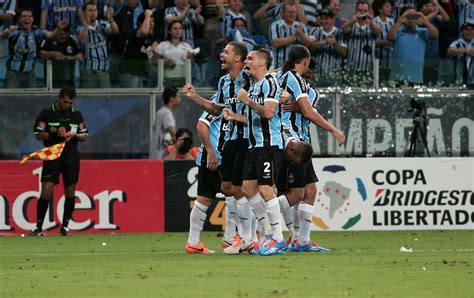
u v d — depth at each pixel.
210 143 34.19
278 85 31.94
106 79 55.12
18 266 29.78
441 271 27.08
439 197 49.06
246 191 32.78
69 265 29.95
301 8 58.41
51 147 46.25
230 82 33.50
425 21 58.62
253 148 32.41
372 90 55.75
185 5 57.38
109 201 48.50
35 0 57.81
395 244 39.78
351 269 27.69
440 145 55.59
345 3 60.66
